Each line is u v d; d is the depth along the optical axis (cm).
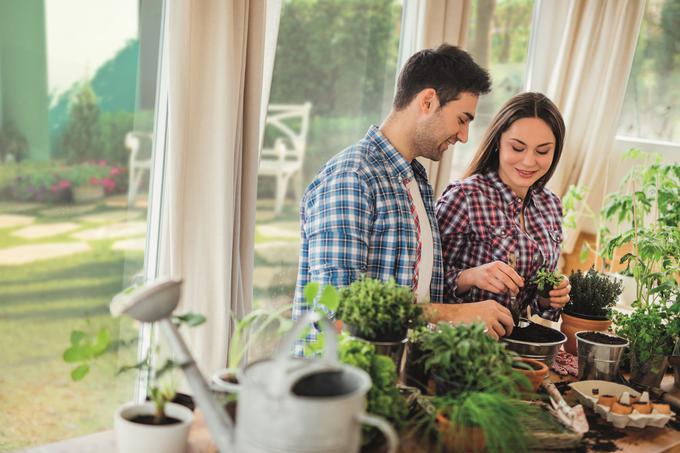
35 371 284
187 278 294
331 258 221
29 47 261
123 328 307
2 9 252
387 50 399
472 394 153
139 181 305
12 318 274
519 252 268
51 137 273
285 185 370
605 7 444
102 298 302
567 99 459
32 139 268
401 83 238
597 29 447
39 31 263
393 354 170
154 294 135
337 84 381
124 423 138
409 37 398
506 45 451
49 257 281
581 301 248
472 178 273
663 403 208
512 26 450
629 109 462
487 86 236
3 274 270
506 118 262
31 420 286
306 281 240
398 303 169
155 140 306
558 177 458
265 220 365
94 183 290
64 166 279
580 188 450
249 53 291
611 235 449
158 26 297
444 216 270
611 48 445
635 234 363
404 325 171
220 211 289
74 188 284
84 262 293
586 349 212
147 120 302
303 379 130
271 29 308
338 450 119
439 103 231
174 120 277
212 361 298
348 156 232
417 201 246
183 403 157
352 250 221
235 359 160
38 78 266
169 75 274
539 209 280
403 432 157
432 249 248
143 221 310
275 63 350
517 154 259
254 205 305
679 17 438
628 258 342
